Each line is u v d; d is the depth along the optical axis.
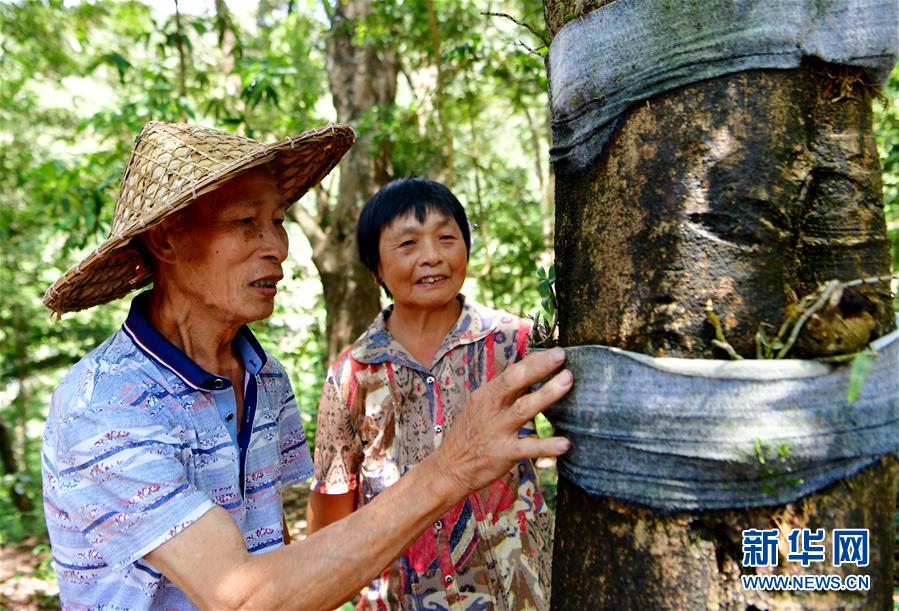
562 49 1.01
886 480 0.90
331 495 2.02
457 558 1.78
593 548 0.96
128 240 1.24
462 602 1.77
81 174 4.89
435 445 1.87
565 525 1.02
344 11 6.29
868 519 0.87
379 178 6.80
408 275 1.89
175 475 1.18
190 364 1.30
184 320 1.38
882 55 0.88
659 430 0.87
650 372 0.88
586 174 1.00
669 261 0.90
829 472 0.84
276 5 7.09
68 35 6.28
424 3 5.34
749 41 0.86
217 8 4.98
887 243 0.93
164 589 1.25
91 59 6.30
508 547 1.79
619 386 0.91
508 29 5.61
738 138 0.87
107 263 1.44
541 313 1.24
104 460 1.17
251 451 1.46
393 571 1.83
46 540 5.58
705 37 0.88
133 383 1.24
